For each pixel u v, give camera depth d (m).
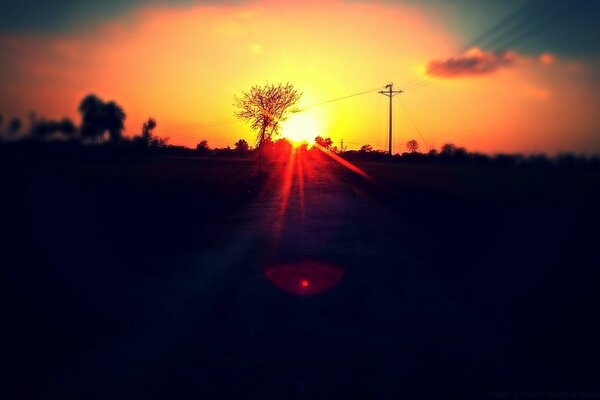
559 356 5.16
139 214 15.48
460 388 4.46
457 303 7.08
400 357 5.14
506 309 6.80
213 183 30.86
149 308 6.71
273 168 54.12
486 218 14.97
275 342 5.53
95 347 5.32
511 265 9.28
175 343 5.47
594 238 11.04
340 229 14.50
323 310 6.72
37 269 8.28
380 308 6.84
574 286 7.70
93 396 4.25
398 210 19.55
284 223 15.66
